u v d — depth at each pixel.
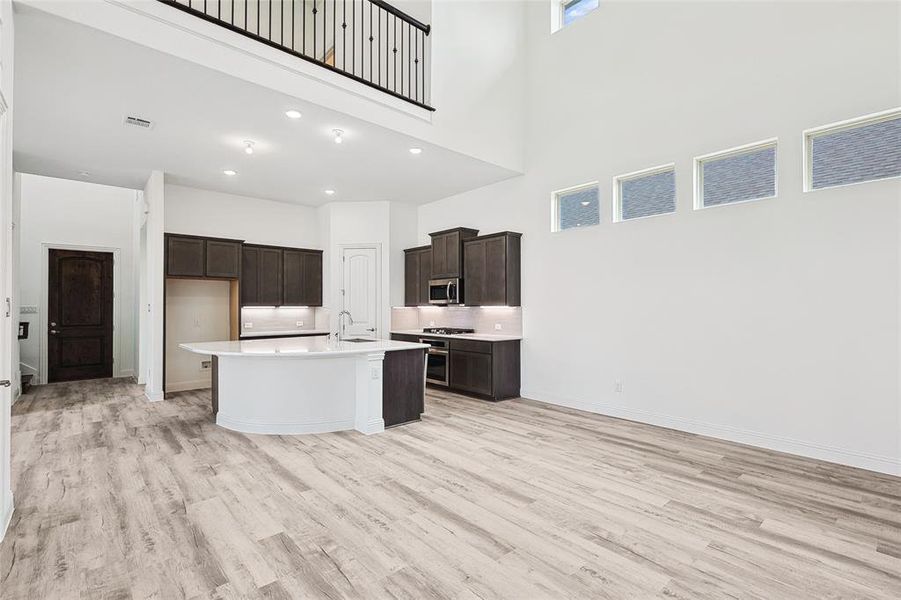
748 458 3.69
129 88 3.63
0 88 2.30
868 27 3.48
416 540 2.41
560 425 4.70
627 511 2.75
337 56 6.54
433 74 4.99
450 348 6.40
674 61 4.64
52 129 4.43
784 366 3.86
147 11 3.06
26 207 7.22
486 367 5.89
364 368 4.37
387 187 6.70
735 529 2.54
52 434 4.30
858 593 2.00
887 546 2.37
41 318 7.26
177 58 3.21
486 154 5.57
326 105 4.04
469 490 3.04
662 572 2.14
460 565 2.19
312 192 6.97
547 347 5.82
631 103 4.99
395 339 7.31
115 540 2.39
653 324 4.76
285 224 7.60
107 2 2.91
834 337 3.61
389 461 3.59
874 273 3.43
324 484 3.13
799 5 3.83
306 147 5.01
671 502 2.88
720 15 4.31
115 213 7.93
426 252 7.26
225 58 3.44
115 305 7.91
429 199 7.45
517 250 6.14
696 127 4.46
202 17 3.29
